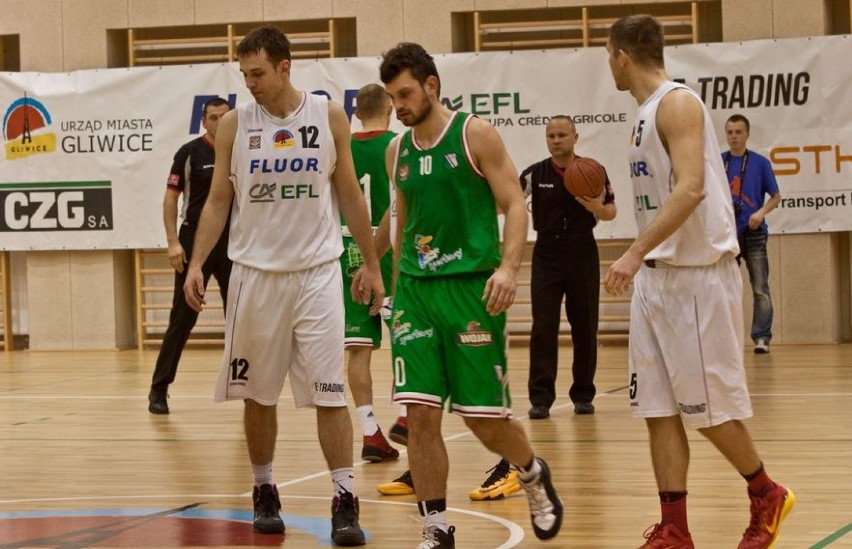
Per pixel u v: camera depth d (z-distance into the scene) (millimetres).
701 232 8188
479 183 8742
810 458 12898
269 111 9703
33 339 29484
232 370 9797
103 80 28641
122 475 13023
